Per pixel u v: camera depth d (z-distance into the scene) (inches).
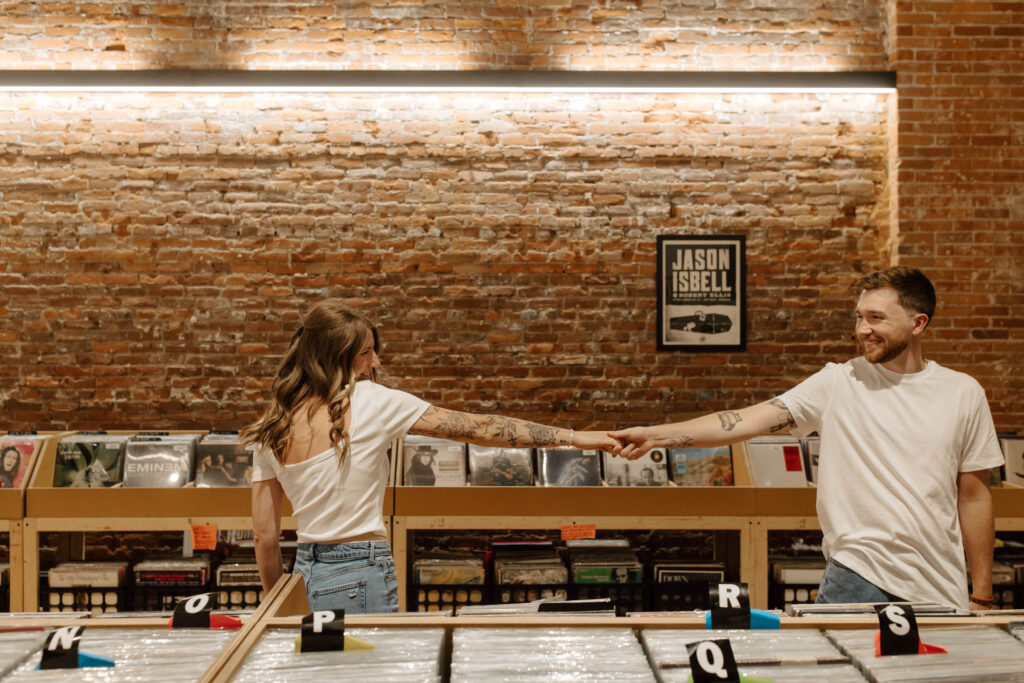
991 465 75.7
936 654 50.4
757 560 134.7
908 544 72.6
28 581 131.1
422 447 142.6
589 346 171.9
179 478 138.8
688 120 171.8
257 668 48.1
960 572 73.5
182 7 168.2
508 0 170.6
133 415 168.9
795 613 58.8
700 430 83.8
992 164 166.9
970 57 166.7
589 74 163.3
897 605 52.8
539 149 170.9
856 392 78.2
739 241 171.5
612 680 46.9
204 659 49.7
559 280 171.6
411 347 171.3
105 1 167.9
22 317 167.9
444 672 55.1
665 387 172.1
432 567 136.3
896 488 73.6
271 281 169.8
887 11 171.2
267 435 78.1
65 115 167.5
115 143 167.8
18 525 131.0
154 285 168.7
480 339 171.5
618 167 171.5
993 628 55.4
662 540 175.5
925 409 75.3
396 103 169.6
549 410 171.8
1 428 168.2
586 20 171.2
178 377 169.2
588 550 147.3
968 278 166.9
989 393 166.9
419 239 170.7
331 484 77.8
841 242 172.6
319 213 169.9
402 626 55.5
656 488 135.1
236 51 169.0
